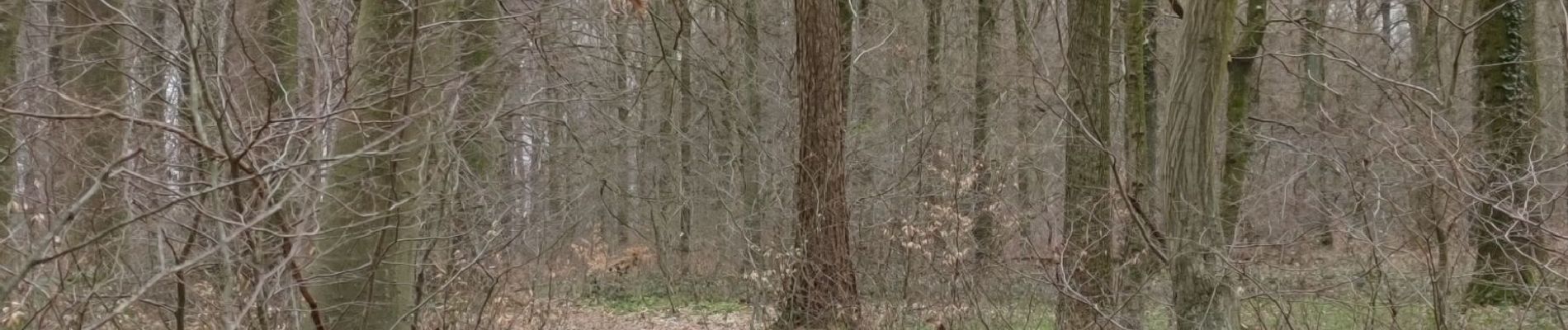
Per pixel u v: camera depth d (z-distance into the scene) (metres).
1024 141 12.12
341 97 4.77
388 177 5.39
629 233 16.11
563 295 9.55
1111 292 7.64
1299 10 12.20
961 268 7.79
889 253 8.41
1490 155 8.39
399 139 5.33
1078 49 7.99
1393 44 16.52
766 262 9.56
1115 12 13.07
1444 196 6.92
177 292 4.41
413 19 5.21
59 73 6.07
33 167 4.57
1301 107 13.80
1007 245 8.83
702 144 15.67
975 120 12.24
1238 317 6.18
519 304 7.34
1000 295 8.12
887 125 12.48
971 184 8.48
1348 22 16.88
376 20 5.32
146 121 3.68
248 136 4.14
